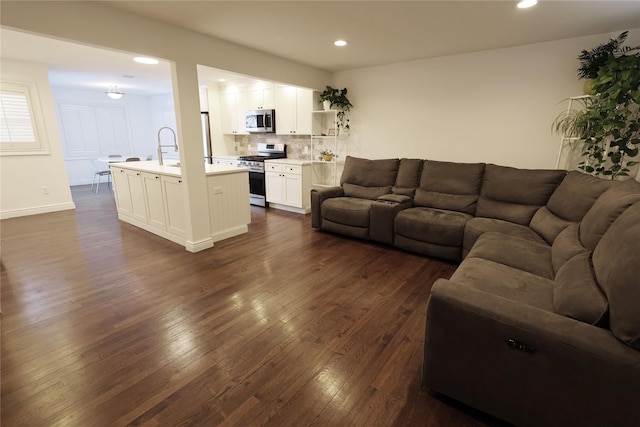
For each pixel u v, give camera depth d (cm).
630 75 247
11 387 159
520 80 353
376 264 317
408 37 321
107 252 342
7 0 201
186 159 321
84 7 233
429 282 278
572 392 115
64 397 153
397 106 447
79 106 771
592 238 169
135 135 881
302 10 252
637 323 102
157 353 185
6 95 456
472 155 400
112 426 138
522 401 127
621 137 279
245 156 616
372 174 427
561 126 336
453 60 392
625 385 105
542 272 193
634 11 250
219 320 219
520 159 368
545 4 237
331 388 160
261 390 159
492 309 129
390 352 187
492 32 304
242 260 325
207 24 286
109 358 180
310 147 563
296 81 439
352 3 237
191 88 313
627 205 151
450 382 144
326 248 363
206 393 156
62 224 448
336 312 230
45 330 206
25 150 484
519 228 284
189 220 338
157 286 267
